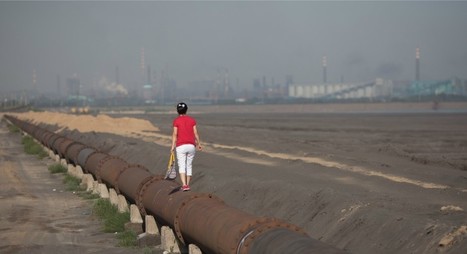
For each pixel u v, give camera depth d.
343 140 71.38
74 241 20.03
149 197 18.39
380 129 103.75
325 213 18.44
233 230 11.82
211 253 13.24
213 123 143.75
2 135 98.50
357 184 24.78
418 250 13.21
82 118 91.38
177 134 18.08
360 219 16.45
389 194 21.33
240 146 55.19
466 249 11.95
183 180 17.89
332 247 9.56
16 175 41.00
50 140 54.16
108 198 27.58
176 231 15.23
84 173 36.50
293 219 19.80
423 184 25.55
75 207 27.14
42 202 28.77
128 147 48.72
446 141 69.44
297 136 80.69
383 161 40.31
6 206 27.53
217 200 14.89
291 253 9.63
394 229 14.73
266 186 23.41
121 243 19.12
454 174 30.58
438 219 14.92
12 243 19.80
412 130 99.19
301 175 28.30
